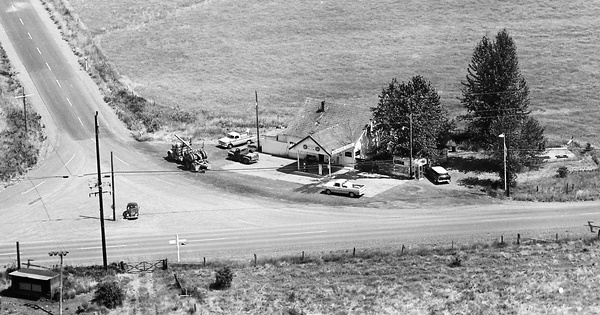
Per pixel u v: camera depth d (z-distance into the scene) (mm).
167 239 86500
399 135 107375
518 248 81438
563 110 133875
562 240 83062
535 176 107000
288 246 83312
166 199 100000
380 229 87812
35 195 102188
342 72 157875
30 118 129250
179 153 114250
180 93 152000
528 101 112438
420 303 69000
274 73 160750
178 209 96375
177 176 108688
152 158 116375
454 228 87625
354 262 78625
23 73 150125
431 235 85562
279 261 78938
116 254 82312
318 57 165625
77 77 150125
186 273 76688
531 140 102812
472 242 83062
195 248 83500
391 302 69188
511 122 103125
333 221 90875
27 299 71500
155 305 69562
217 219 92562
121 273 76875
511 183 102000
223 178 107375
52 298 71125
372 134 112375
